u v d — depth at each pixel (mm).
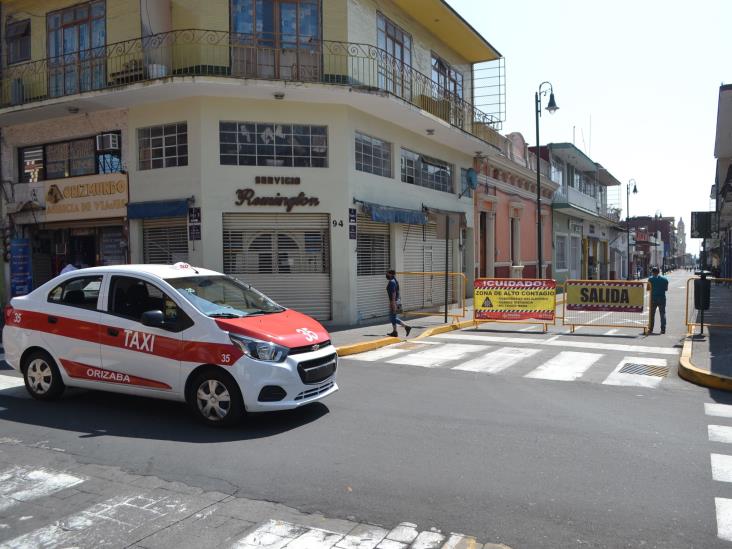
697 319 16438
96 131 16266
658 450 5711
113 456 5504
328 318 15781
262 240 15344
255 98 15141
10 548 3781
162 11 15016
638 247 79625
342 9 15547
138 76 15102
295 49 15281
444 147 21391
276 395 6230
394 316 13523
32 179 17594
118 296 7074
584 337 14180
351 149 16016
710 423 6695
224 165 14961
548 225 34219
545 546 3807
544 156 34344
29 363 7609
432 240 20453
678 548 3775
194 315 6523
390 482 4871
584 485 4809
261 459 5414
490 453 5605
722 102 15125
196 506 4414
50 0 16734
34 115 16484
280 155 15438
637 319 16141
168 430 6301
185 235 15203
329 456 5504
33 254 17766
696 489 4727
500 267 26594
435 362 10703
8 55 17609
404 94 18406
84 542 3857
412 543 3842
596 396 8062
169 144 15422
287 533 3980
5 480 4934
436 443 5906
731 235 40000
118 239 16594
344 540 3881
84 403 7465
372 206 16312
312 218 15641
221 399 6316
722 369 9125
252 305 7336
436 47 20953
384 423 6629
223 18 14922
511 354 11586
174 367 6512
